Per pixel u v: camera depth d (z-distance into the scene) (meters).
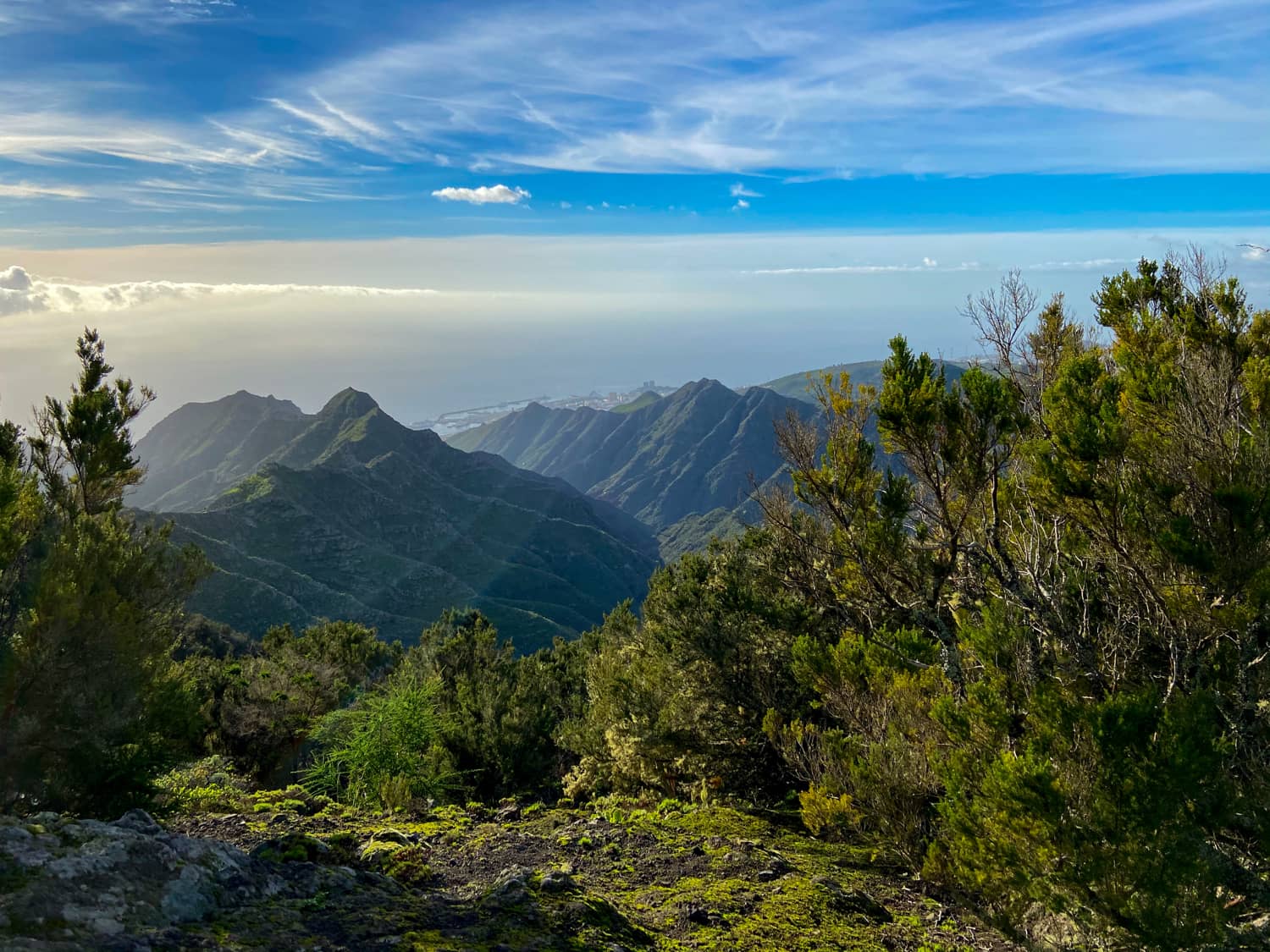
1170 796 4.69
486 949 3.66
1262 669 6.02
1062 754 5.20
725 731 12.61
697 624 12.69
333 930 3.60
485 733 16.53
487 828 7.42
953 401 8.34
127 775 5.63
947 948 5.50
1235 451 5.85
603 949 4.01
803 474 10.62
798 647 9.02
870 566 9.66
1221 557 5.58
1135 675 6.77
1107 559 7.04
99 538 6.25
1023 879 5.04
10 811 5.23
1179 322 8.22
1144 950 4.77
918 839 7.02
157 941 3.04
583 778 15.17
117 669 5.57
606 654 17.08
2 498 5.33
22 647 5.23
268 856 4.77
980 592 9.71
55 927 2.92
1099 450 6.10
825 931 5.36
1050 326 9.94
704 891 5.92
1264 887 5.10
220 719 18.22
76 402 9.12
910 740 7.47
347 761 12.59
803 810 8.00
